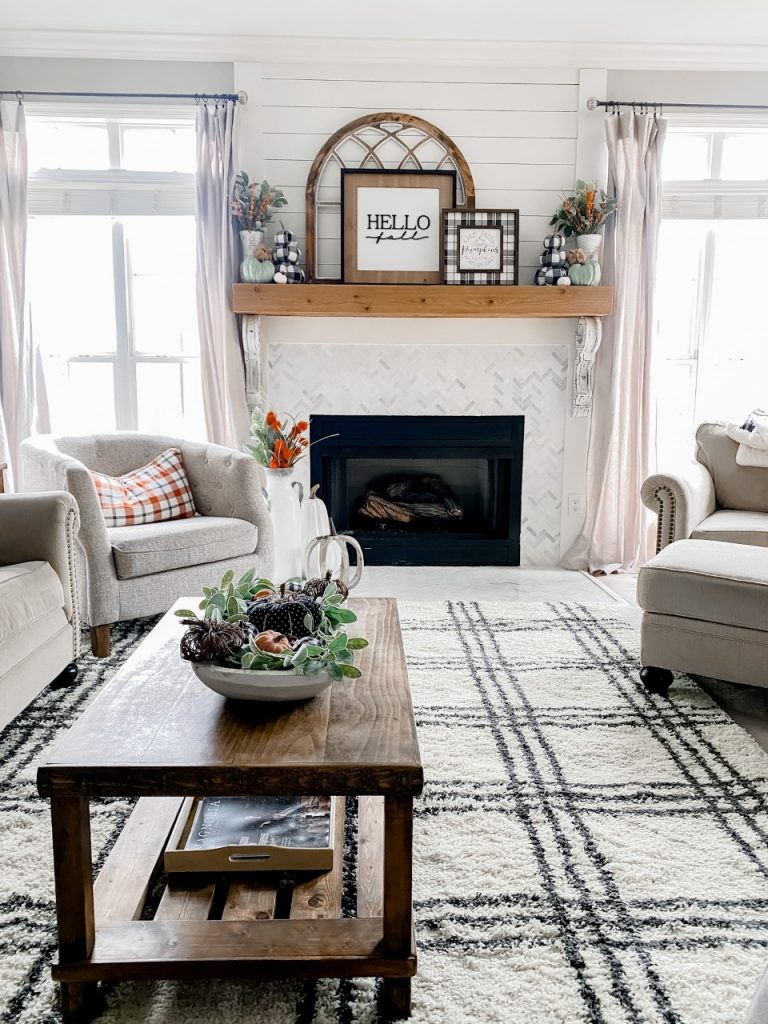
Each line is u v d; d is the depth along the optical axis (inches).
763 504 145.9
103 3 139.6
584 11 141.8
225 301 159.8
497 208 163.8
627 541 170.2
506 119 161.2
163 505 131.6
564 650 118.6
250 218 156.6
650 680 102.8
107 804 75.4
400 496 177.3
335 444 170.1
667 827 72.5
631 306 163.8
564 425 170.4
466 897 62.4
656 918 60.2
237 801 63.9
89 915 50.2
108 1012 51.4
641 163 159.6
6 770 81.9
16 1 138.6
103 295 170.9
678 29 149.9
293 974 49.7
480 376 168.7
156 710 55.9
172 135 165.0
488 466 178.1
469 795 77.3
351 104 159.9
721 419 159.8
